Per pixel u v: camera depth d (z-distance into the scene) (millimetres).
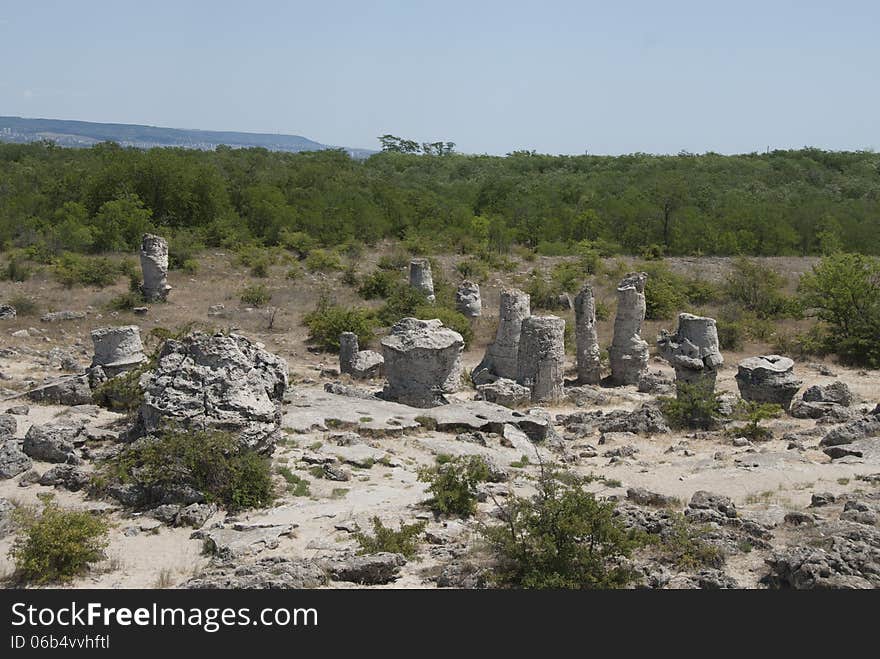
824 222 73250
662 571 13492
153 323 39031
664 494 18484
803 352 36812
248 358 20266
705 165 113562
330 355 35750
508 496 18625
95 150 97125
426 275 44000
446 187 98625
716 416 25984
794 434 24344
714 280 53281
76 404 24656
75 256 50625
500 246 65062
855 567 12766
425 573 14117
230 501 17688
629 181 101188
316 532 16109
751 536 14875
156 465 17781
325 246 64250
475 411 25188
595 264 56688
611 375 32750
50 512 15125
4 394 26047
